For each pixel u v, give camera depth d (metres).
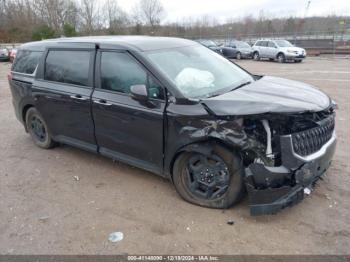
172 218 3.46
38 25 52.28
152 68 3.69
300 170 3.10
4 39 49.09
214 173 3.47
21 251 3.05
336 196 3.72
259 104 3.15
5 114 8.09
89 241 3.16
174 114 3.45
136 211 3.61
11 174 4.62
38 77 5.07
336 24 47.88
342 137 5.64
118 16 57.12
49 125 5.11
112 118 4.07
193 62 4.13
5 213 3.67
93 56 4.28
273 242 3.04
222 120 3.18
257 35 49.16
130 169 4.61
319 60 23.84
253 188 3.15
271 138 3.14
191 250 2.99
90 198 3.92
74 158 5.08
